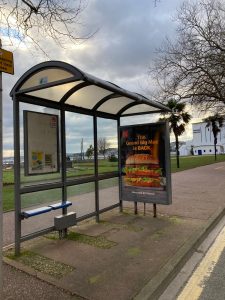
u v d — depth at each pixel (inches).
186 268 181.5
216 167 1037.8
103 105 279.7
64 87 219.1
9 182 616.7
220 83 784.3
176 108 1130.0
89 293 142.3
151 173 288.4
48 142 225.6
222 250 211.6
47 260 183.3
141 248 202.7
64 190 238.2
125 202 371.9
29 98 210.1
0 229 119.3
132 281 153.9
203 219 281.7
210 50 789.2
